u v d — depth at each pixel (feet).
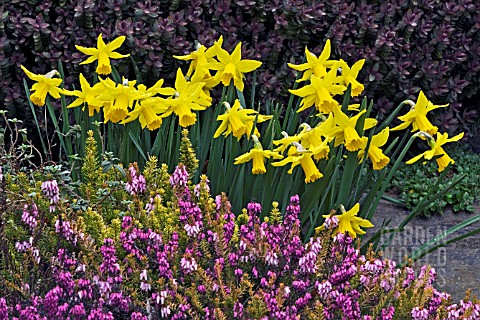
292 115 15.96
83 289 11.23
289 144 13.51
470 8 19.74
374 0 19.45
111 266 11.37
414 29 19.70
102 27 17.99
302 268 11.87
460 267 16.51
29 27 17.62
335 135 13.47
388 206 19.08
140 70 18.49
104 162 13.92
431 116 21.12
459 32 20.36
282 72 18.94
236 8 18.81
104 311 11.20
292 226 12.69
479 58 20.42
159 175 14.06
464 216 18.95
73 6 17.90
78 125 15.02
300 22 18.43
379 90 20.15
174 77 18.88
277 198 14.20
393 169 14.43
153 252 12.18
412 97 20.10
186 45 18.24
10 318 11.25
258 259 12.11
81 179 15.61
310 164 13.16
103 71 14.82
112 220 12.68
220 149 14.84
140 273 11.67
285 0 18.35
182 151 14.28
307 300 11.54
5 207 12.30
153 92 14.02
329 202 14.56
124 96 13.75
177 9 18.45
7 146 18.86
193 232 12.08
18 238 12.65
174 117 14.94
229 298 11.34
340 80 14.29
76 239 11.88
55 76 18.33
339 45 19.10
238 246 12.37
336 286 12.02
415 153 21.33
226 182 14.73
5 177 13.46
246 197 14.78
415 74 20.04
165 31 17.92
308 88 13.61
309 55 14.12
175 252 11.87
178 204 12.84
